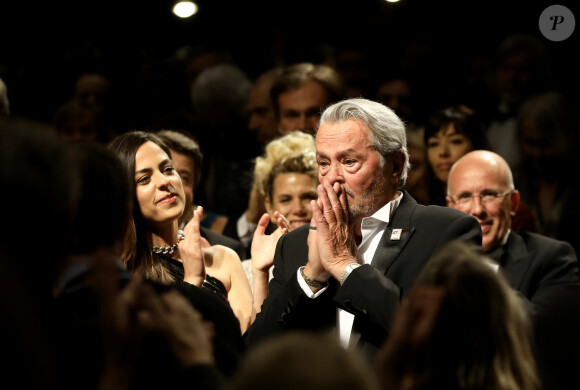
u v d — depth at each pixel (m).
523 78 10.27
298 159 7.26
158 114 10.42
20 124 3.14
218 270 6.29
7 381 2.85
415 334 3.23
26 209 3.03
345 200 4.96
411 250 4.97
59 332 3.13
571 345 3.60
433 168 8.76
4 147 3.05
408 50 10.91
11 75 11.04
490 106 10.49
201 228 7.58
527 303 5.55
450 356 3.20
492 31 11.17
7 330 2.87
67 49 11.62
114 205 3.34
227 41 12.20
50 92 10.82
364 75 11.24
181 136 7.49
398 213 5.13
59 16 11.77
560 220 9.12
